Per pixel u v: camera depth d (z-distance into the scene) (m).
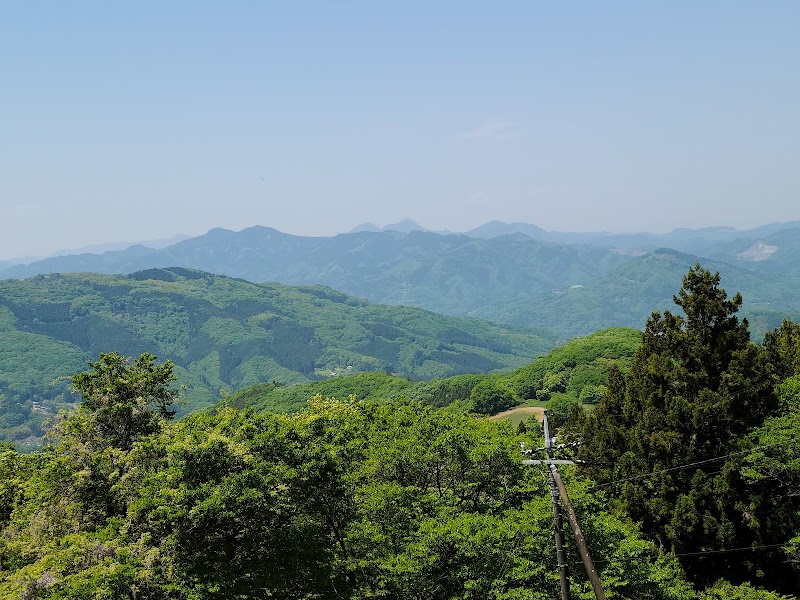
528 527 29.39
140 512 27.09
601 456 48.03
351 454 36.56
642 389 46.59
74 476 31.53
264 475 27.94
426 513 33.16
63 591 22.91
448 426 38.50
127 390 37.03
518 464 34.78
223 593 25.81
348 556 31.66
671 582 33.53
